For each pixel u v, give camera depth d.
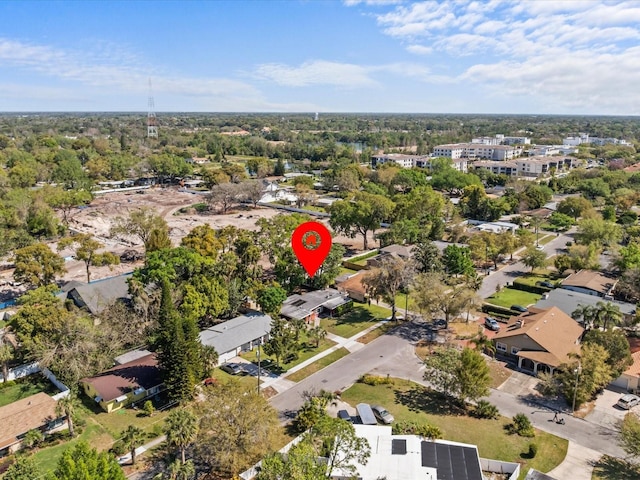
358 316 79.25
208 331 67.62
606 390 57.25
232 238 96.19
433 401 54.59
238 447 41.19
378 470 40.38
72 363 54.25
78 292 74.75
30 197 124.56
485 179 196.38
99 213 146.62
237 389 43.38
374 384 57.91
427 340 70.12
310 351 67.06
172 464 40.72
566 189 176.62
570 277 90.44
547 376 55.91
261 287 77.69
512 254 111.19
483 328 74.12
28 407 49.28
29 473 38.62
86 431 49.19
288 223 99.56
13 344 62.75
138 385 54.41
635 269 81.06
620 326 69.12
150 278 71.38
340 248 91.19
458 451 43.19
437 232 118.12
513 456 45.12
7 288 89.75
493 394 56.19
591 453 45.62
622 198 147.38
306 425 48.25
